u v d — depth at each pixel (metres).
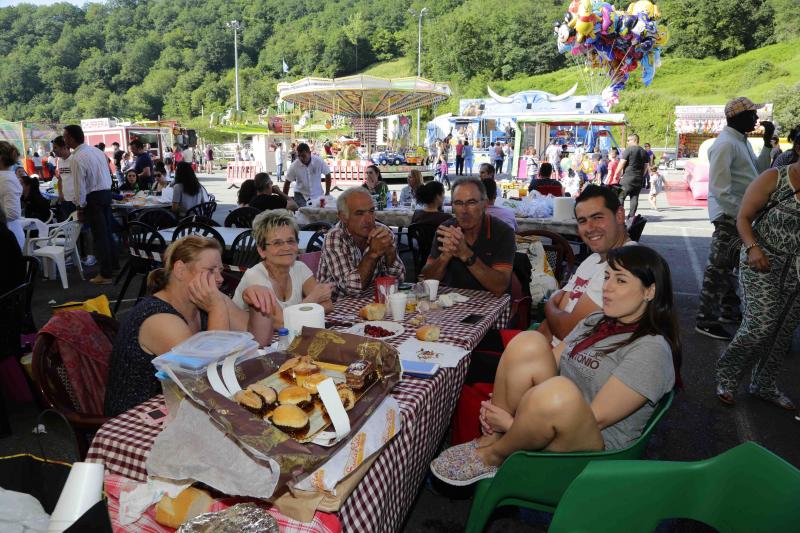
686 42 58.31
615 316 1.83
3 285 3.08
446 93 18.81
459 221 3.23
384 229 2.95
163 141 28.34
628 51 19.33
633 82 44.59
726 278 4.47
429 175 21.83
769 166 5.93
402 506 1.65
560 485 1.66
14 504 1.20
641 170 10.57
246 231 4.84
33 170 17.73
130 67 107.12
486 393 2.30
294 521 1.21
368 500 1.35
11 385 3.03
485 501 1.71
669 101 37.41
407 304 2.63
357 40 92.00
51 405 1.90
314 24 101.94
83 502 1.02
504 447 1.77
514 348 2.00
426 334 2.15
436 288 2.74
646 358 1.73
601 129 20.19
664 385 1.73
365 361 1.56
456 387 2.01
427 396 1.69
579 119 18.05
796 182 2.87
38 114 103.56
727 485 1.38
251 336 1.52
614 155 14.27
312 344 1.73
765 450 1.36
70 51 112.06
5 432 2.92
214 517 1.16
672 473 1.41
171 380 1.37
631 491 1.43
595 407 1.73
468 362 2.16
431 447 1.87
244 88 91.69
